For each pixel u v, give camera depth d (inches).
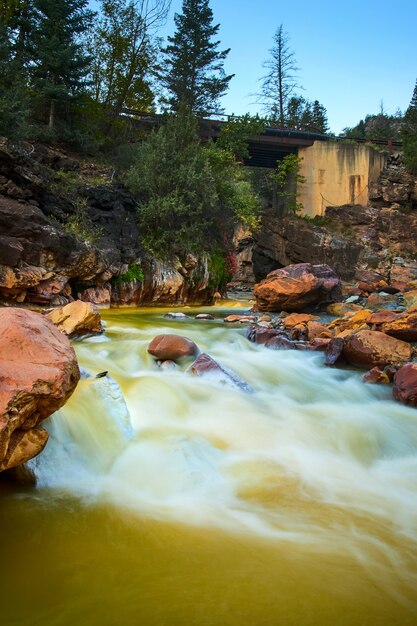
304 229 1280.8
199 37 1390.3
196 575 128.7
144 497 174.1
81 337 370.3
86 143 853.8
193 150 782.5
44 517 153.5
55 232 535.8
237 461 212.4
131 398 251.1
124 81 1024.2
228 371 314.8
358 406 297.7
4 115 607.5
